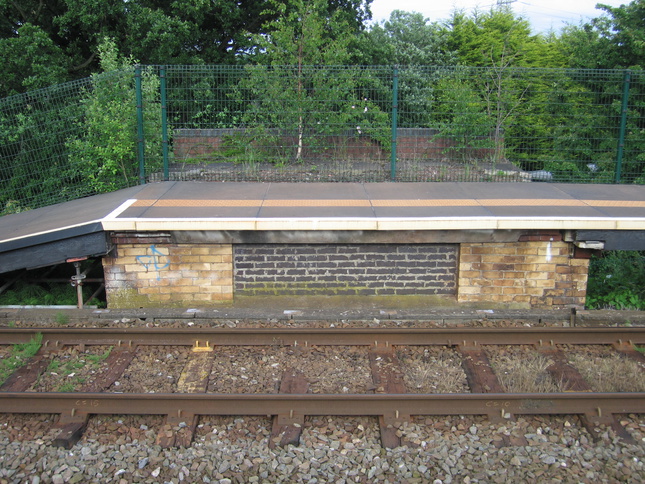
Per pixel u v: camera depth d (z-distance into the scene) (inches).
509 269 282.8
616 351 246.2
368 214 280.2
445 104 389.4
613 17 450.0
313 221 268.5
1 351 245.4
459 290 285.6
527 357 239.5
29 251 270.2
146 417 193.8
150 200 311.6
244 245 284.0
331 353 241.3
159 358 238.1
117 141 362.9
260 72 377.1
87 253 270.7
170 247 278.1
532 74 381.1
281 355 238.5
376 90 381.4
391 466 170.9
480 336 249.4
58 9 699.4
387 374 222.8
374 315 270.7
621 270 326.6
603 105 376.2
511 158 389.7
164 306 283.3
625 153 378.0
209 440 182.9
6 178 392.8
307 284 288.2
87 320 273.7
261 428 188.7
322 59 527.8
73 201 348.8
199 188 344.2
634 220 269.6
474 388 213.9
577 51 470.3
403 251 286.7
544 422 192.1
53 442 179.5
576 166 383.6
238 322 269.4
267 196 323.9
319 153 383.6
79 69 687.1
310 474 166.9
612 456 174.2
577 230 273.3
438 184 357.4
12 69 591.5
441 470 168.9
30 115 387.9
